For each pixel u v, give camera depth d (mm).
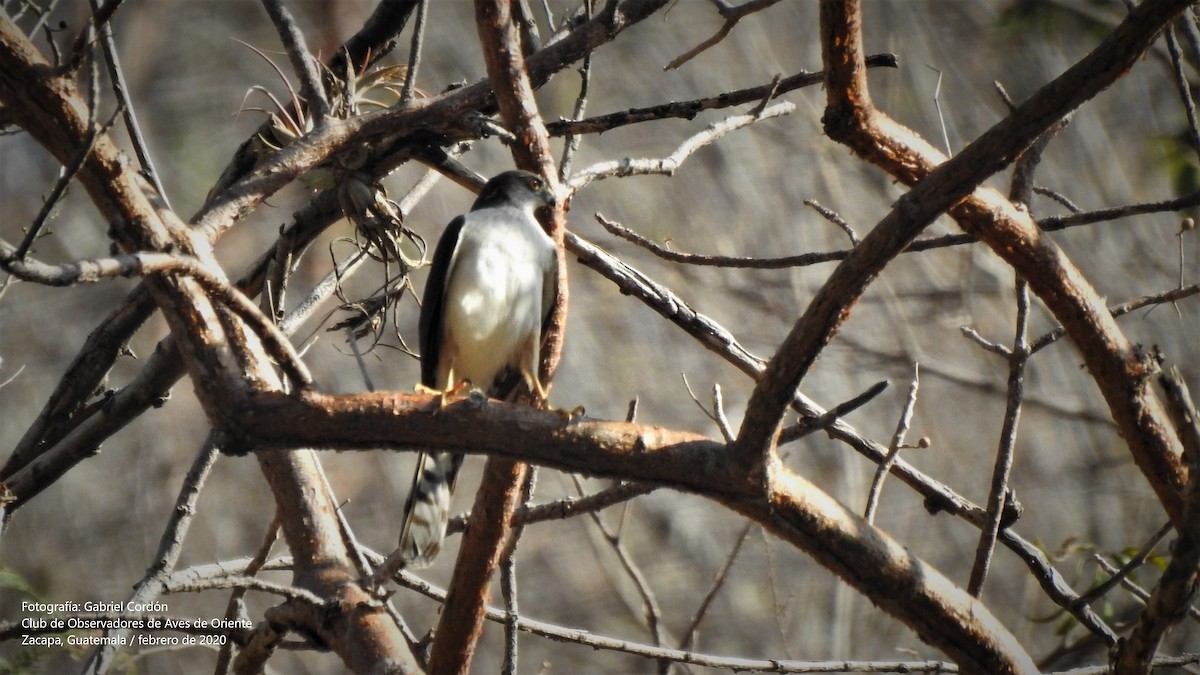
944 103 19984
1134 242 17703
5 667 8766
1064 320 7227
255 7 21266
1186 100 7809
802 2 20578
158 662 15477
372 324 8648
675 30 20531
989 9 20266
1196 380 16672
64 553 17359
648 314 18484
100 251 19688
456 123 8156
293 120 9383
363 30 9625
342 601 6879
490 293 9000
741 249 18797
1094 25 19438
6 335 18953
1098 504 17000
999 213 7047
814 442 17500
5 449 18172
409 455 18312
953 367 17531
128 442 18297
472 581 6965
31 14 14859
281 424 5535
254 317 5281
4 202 19875
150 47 20750
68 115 5832
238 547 17797
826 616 16047
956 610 5984
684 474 5691
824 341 5484
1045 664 11484
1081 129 18453
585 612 16531
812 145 19203
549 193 7148
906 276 18062
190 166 20250
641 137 19781
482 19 6863
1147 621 6109
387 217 8562
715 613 16125
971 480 17344
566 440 5590
